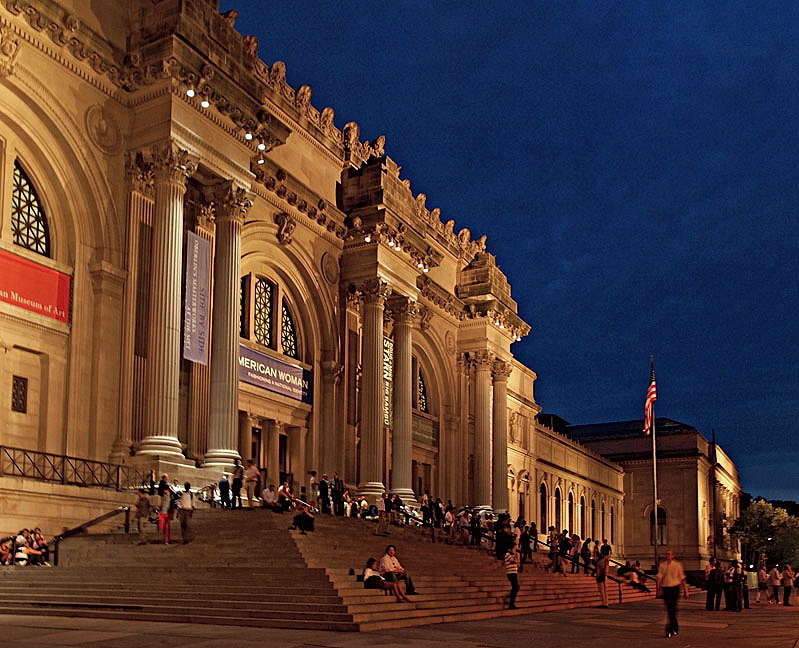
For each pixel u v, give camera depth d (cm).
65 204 2947
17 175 2862
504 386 5794
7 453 2577
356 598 1905
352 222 4447
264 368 3897
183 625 1731
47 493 2494
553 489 7494
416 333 5241
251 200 3481
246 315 3866
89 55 3019
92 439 2902
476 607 2367
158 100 3125
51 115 2878
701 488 10000
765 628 2333
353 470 4400
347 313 4472
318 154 4403
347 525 3138
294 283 4184
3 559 2284
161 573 2089
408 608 2048
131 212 3103
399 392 4597
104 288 2995
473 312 5656
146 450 2916
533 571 3519
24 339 2777
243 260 3809
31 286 2798
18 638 1475
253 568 2053
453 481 5466
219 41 3325
